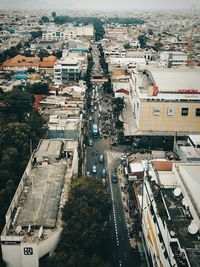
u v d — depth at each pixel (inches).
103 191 6486.2
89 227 5477.4
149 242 5703.7
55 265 4958.2
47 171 7032.5
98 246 5526.6
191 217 4909.0
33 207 5846.5
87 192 6245.1
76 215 5575.8
